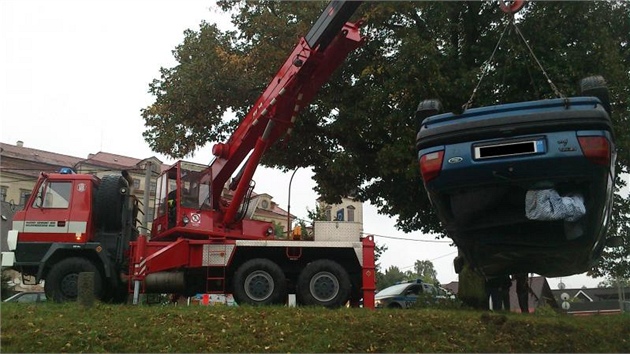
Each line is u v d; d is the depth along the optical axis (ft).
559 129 17.10
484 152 17.69
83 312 30.48
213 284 42.11
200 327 28.12
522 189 18.51
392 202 56.34
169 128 54.95
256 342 26.61
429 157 18.53
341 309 33.96
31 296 56.95
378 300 69.56
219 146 44.11
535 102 17.70
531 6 46.11
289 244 41.37
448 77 46.57
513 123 17.40
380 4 47.37
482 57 48.55
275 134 42.42
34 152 157.17
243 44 55.98
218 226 43.21
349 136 52.08
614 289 209.05
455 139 18.17
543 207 17.29
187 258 41.34
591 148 16.71
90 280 33.01
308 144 57.11
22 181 139.03
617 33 48.65
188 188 43.14
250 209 44.24
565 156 16.80
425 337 28.32
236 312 31.30
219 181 44.34
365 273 40.86
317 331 28.17
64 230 40.50
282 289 40.65
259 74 52.75
